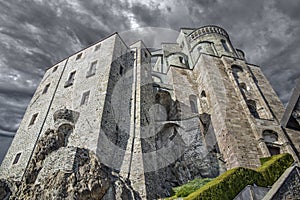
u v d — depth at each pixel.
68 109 22.02
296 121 11.48
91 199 14.51
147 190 17.09
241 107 26.05
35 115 25.38
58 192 14.00
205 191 10.30
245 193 10.23
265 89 30.72
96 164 16.36
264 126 23.61
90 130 19.33
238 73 31.14
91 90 23.14
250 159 20.52
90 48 29.78
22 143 22.78
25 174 18.45
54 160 16.42
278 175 12.79
